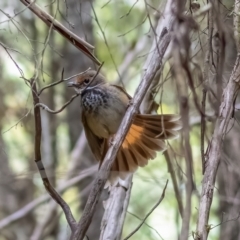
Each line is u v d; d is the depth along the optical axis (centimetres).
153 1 953
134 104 719
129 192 881
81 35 1525
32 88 671
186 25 552
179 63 544
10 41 1331
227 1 839
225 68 827
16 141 1798
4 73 1764
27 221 1870
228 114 662
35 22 1656
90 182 1666
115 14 1591
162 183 1473
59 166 1947
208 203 628
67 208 686
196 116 1159
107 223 834
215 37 753
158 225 1435
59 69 1777
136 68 1711
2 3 1385
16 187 1892
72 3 1483
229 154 1132
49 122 1850
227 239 1126
